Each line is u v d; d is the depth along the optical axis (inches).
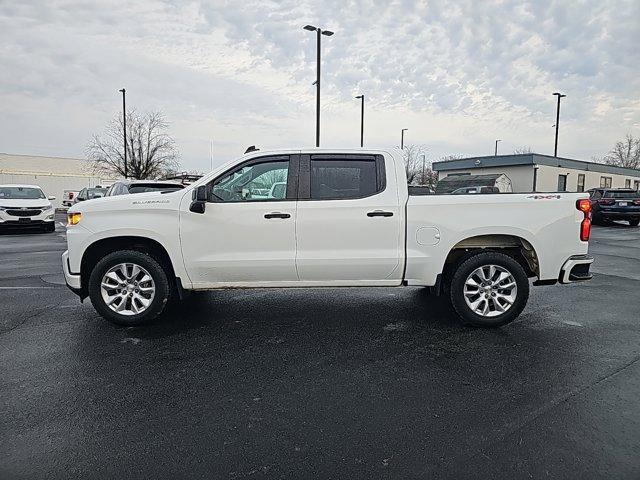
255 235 193.5
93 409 126.3
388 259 195.3
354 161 198.1
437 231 194.9
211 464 101.7
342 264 195.0
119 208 194.1
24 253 436.8
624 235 654.5
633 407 127.4
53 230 657.6
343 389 139.2
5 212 609.6
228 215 192.7
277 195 196.7
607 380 145.1
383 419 121.3
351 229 194.1
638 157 2790.4
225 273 196.1
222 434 114.0
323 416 123.0
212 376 148.3
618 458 103.4
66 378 146.2
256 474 98.3
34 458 103.7
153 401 131.2
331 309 229.1
